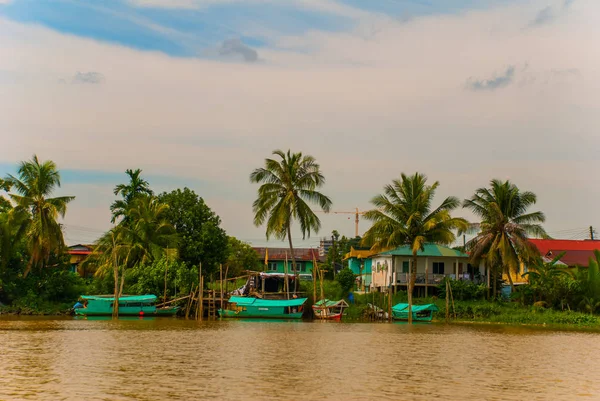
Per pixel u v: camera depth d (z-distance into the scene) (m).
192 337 39.62
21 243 68.31
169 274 67.12
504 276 86.00
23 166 66.44
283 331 45.84
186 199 79.31
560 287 64.50
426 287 73.12
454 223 65.94
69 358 28.22
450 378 24.75
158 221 73.56
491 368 27.84
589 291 63.97
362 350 33.75
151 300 63.53
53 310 67.19
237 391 21.08
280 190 67.25
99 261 76.00
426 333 46.28
